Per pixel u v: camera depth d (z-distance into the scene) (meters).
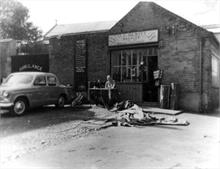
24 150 5.96
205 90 12.23
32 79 11.45
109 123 9.11
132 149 6.04
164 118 9.98
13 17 38.66
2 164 5.05
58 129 8.10
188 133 7.71
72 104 13.60
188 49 12.53
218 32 14.17
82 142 6.68
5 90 10.33
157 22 13.31
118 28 14.55
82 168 4.82
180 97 12.71
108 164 5.02
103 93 13.18
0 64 21.22
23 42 26.11
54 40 17.20
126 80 14.54
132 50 14.37
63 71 16.77
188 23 12.51
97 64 15.41
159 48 13.24
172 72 12.92
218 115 11.26
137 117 9.80
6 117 10.22
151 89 13.92
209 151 5.81
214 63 14.30
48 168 4.83
